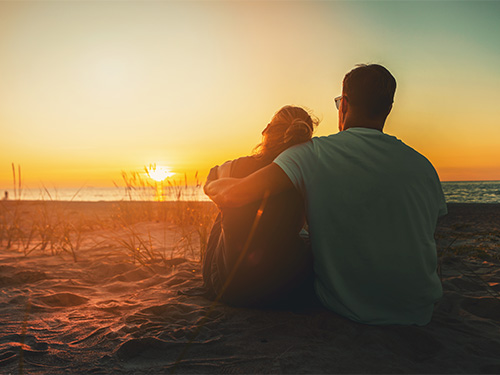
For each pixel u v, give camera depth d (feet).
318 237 5.00
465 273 8.54
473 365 4.23
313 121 5.80
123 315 6.04
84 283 8.39
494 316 5.97
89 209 32.96
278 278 5.57
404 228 4.80
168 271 9.64
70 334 5.15
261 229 5.36
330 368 4.14
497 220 21.98
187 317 5.74
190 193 19.65
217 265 6.14
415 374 4.02
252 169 5.46
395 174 4.77
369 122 5.15
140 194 20.27
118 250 12.84
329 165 4.88
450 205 42.50
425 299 5.13
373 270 4.92
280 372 4.05
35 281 8.50
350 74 5.21
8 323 5.60
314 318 5.34
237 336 4.98
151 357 4.46
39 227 15.35
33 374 4.01
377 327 5.09
